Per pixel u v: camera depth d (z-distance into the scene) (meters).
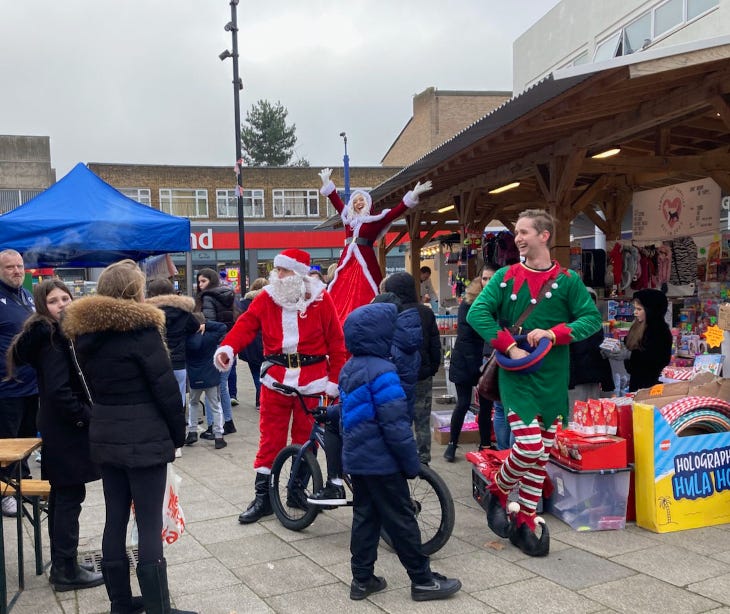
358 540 3.25
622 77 4.12
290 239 30.36
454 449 5.69
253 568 3.65
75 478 3.36
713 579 3.31
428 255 16.69
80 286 14.32
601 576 3.40
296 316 4.44
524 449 3.58
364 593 3.25
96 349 2.89
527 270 3.73
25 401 4.85
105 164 32.62
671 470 3.97
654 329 5.25
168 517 3.41
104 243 7.04
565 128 5.91
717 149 7.47
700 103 4.72
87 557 3.83
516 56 18.36
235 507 4.71
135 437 2.91
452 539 3.98
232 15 13.25
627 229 11.59
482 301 3.73
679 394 4.30
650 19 12.42
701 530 3.99
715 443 4.07
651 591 3.21
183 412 3.06
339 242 30.81
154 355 2.93
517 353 3.54
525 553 3.72
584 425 4.16
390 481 3.14
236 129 13.63
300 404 4.50
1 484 3.60
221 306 7.27
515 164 7.57
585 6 14.72
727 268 6.95
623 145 7.97
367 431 3.13
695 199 7.27
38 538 3.67
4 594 3.11
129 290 3.00
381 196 10.55
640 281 8.02
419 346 4.49
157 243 7.31
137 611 3.09
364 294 6.61
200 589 3.40
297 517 4.37
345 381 3.24
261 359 8.20
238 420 7.90
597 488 4.01
